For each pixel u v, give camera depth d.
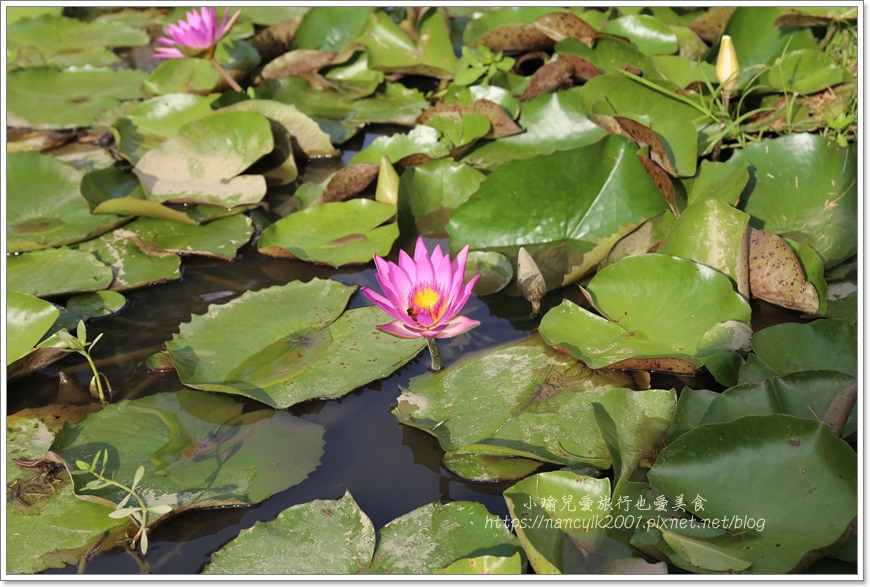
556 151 2.33
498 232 2.45
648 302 1.95
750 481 1.40
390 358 1.95
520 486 1.50
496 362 1.91
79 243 2.55
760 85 2.74
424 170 2.67
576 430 1.68
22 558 1.48
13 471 1.69
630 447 1.59
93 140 3.37
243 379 1.90
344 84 3.59
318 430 1.77
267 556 1.44
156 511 1.50
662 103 2.68
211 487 1.61
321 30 3.85
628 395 1.69
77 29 4.49
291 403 1.82
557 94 2.88
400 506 1.57
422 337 1.83
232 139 2.88
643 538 1.37
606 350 1.85
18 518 1.57
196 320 2.12
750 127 2.68
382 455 1.70
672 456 1.45
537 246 2.42
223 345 2.02
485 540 1.44
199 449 1.72
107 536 1.53
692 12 3.47
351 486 1.63
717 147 2.53
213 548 1.50
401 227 2.60
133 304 2.29
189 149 2.89
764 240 2.04
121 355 2.07
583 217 2.42
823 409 1.54
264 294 2.22
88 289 2.29
